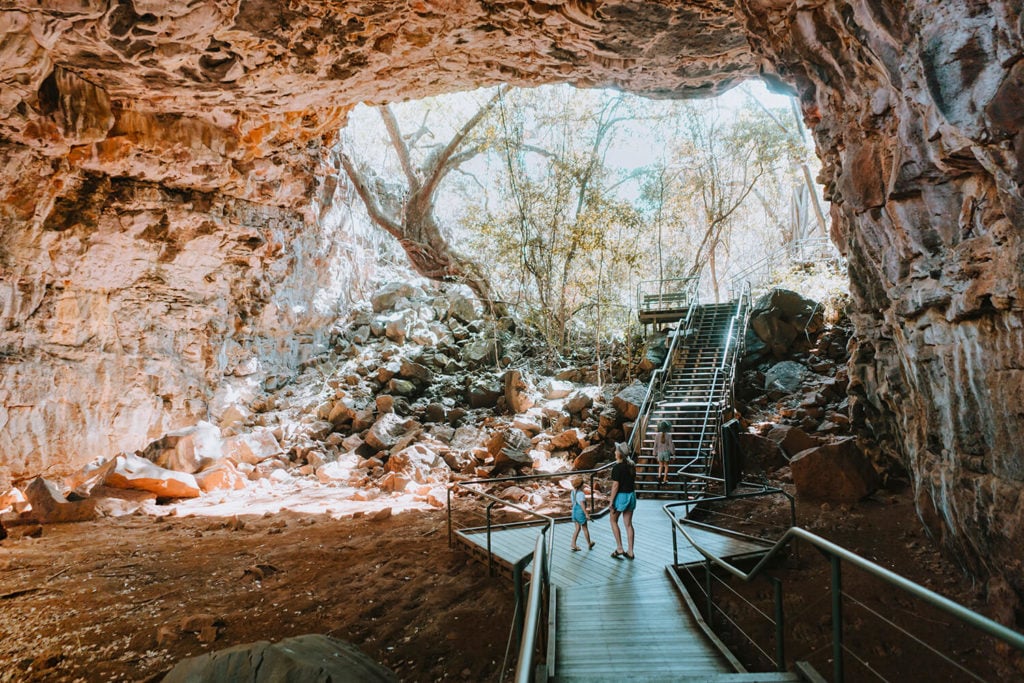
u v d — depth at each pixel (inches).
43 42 384.2
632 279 912.3
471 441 652.1
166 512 499.8
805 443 504.1
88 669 243.4
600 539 359.3
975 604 258.7
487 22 402.3
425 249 925.2
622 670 203.8
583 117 856.3
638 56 456.8
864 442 465.4
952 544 286.8
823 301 694.5
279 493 566.9
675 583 278.2
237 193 637.3
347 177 888.9
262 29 390.6
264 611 297.0
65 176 520.4
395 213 980.6
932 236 244.1
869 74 262.1
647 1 378.6
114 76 449.1
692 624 239.9
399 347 835.4
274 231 710.5
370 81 479.5
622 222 782.5
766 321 684.1
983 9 170.7
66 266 583.2
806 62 309.0
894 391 358.0
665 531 369.7
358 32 405.4
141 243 616.7
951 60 182.4
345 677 193.9
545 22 403.9
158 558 373.7
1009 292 190.5
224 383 734.5
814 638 258.8
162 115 525.0
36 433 575.2
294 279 806.5
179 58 419.2
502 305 896.9
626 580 288.8
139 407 652.7
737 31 419.2
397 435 671.8
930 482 290.8
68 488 556.1
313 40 409.7
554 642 217.3
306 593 318.0
